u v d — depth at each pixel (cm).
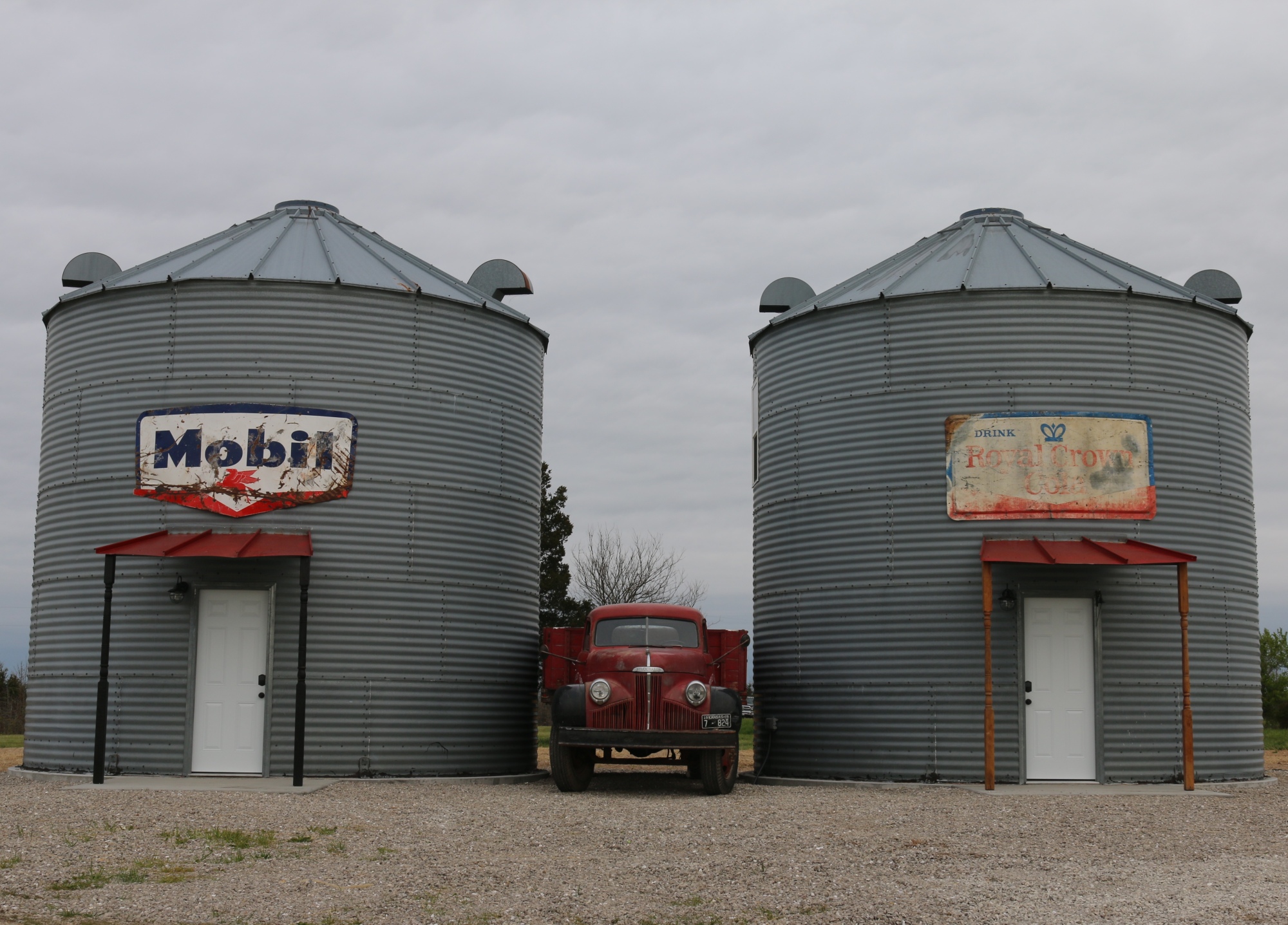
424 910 948
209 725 1898
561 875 1080
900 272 2197
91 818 1355
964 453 1978
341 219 2320
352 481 1972
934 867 1123
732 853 1191
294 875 1070
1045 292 2000
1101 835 1316
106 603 1780
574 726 1775
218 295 1986
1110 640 1928
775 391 2223
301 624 1808
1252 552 2097
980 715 1920
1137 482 1961
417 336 2059
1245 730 2006
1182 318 2041
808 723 2058
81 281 2211
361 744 1927
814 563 2092
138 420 1980
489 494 2119
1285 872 1107
